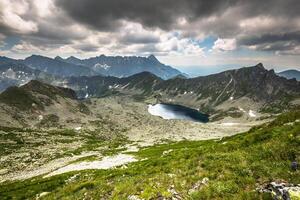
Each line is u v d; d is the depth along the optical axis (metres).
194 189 19.38
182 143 117.00
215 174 20.88
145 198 19.00
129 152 100.12
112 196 21.84
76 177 53.41
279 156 22.58
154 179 22.41
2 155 148.38
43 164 111.31
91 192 24.97
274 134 30.92
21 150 163.62
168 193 18.80
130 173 34.19
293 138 24.95
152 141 191.75
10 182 82.44
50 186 50.75
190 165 25.31
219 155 25.94
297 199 14.34
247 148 27.16
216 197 17.50
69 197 26.84
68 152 140.62
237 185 18.30
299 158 21.52
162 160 37.78
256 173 19.70
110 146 156.75
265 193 16.08
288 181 17.59
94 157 92.56
